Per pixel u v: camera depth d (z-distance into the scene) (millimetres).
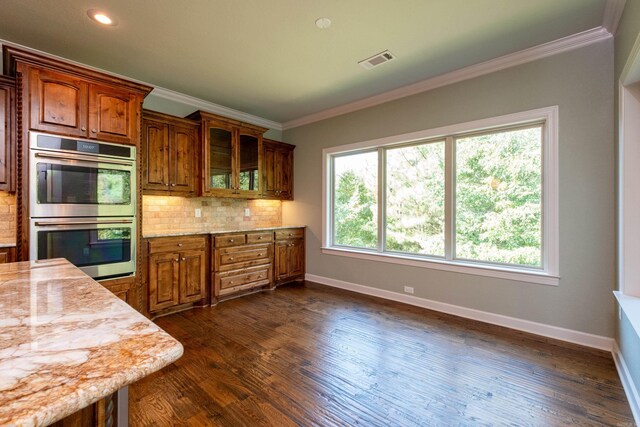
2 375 548
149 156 3369
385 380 2100
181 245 3422
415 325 3062
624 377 2018
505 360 2361
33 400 486
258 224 4930
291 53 2863
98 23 2375
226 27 2441
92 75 2582
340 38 2613
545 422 1691
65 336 722
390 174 4059
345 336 2801
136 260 2854
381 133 3982
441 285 3469
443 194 3561
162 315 3340
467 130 3258
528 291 2896
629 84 2080
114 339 711
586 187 2596
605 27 2432
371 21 2371
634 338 1814
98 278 2627
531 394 1940
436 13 2277
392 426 1666
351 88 3729
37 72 2359
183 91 3793
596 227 2557
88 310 907
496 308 3084
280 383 2059
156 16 2287
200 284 3594
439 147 3602
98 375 562
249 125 4246
